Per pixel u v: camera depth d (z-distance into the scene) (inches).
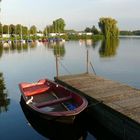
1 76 950.4
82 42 3253.0
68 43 3102.9
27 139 415.8
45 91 603.5
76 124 443.5
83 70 1044.5
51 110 467.5
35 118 480.1
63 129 440.5
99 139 424.2
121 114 383.6
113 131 413.7
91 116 485.1
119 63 1229.1
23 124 474.6
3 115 522.0
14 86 780.6
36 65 1213.1
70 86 591.8
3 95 676.1
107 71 1015.6
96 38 4033.0
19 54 1748.3
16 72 1032.2
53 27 4372.5
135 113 381.7
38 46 2568.9
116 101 448.1
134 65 1158.3
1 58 1523.1
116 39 3782.0
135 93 498.9
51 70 1065.5
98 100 456.8
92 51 1894.7
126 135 377.4
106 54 1665.8
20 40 3255.4
